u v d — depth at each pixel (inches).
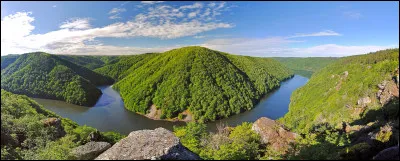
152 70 7623.0
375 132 984.9
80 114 5201.8
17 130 1152.2
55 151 956.6
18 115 1430.9
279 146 976.9
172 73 6811.0
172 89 6028.5
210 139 1156.5
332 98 4404.5
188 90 6033.5
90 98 6146.7
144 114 5531.5
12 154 946.1
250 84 7278.5
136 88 6599.4
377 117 1587.1
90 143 1003.3
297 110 4921.3
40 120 1341.0
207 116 5142.7
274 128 1103.0
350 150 799.1
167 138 976.3
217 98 5644.7
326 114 3789.4
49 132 1240.8
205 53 7790.4
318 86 5772.6
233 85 6491.1
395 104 1464.1
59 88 6254.9
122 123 4879.4
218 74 6791.3
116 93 7741.1
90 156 943.7
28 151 998.4
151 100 5920.3
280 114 5452.8
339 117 2849.4
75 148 975.6
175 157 871.1
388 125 1007.6
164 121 5211.6
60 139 1173.7
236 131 1188.5
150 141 947.3
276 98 6879.9
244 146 951.0
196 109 5418.3
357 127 1245.7
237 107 5610.2
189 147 1090.7
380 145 865.5
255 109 5812.0
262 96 7091.5
